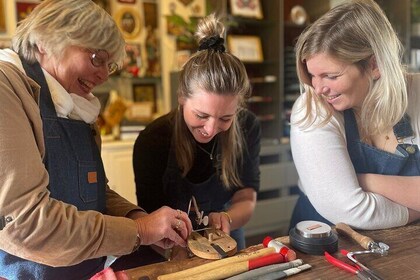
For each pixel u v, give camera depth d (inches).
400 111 43.4
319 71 42.2
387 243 40.4
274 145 140.7
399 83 42.3
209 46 47.4
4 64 34.6
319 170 44.6
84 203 42.1
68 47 36.5
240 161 58.9
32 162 32.2
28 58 38.2
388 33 41.1
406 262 36.4
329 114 45.3
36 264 38.6
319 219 50.9
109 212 47.0
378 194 44.6
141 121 133.2
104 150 117.6
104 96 127.1
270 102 147.6
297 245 38.9
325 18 41.7
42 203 32.1
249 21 140.9
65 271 40.6
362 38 40.4
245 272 35.0
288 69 146.5
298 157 46.7
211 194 57.7
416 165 46.7
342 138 46.1
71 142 40.6
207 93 45.1
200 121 47.5
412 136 46.5
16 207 30.9
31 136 33.1
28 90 35.5
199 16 139.2
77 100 40.8
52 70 38.4
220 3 134.6
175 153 54.1
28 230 31.6
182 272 34.5
